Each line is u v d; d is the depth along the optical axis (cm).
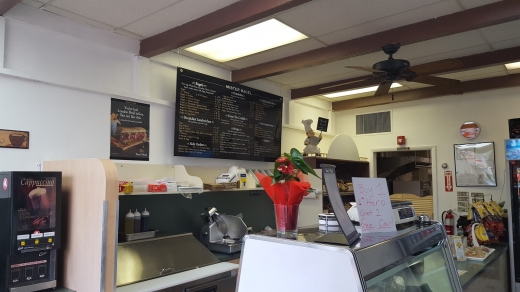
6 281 207
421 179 675
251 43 367
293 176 161
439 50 386
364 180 158
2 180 213
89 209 226
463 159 524
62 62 303
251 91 452
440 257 180
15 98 275
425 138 560
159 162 370
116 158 334
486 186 503
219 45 372
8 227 207
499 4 283
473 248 352
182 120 376
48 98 293
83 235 227
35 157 283
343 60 421
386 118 601
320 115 614
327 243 135
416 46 375
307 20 316
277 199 161
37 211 216
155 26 325
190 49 384
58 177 227
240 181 410
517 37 352
